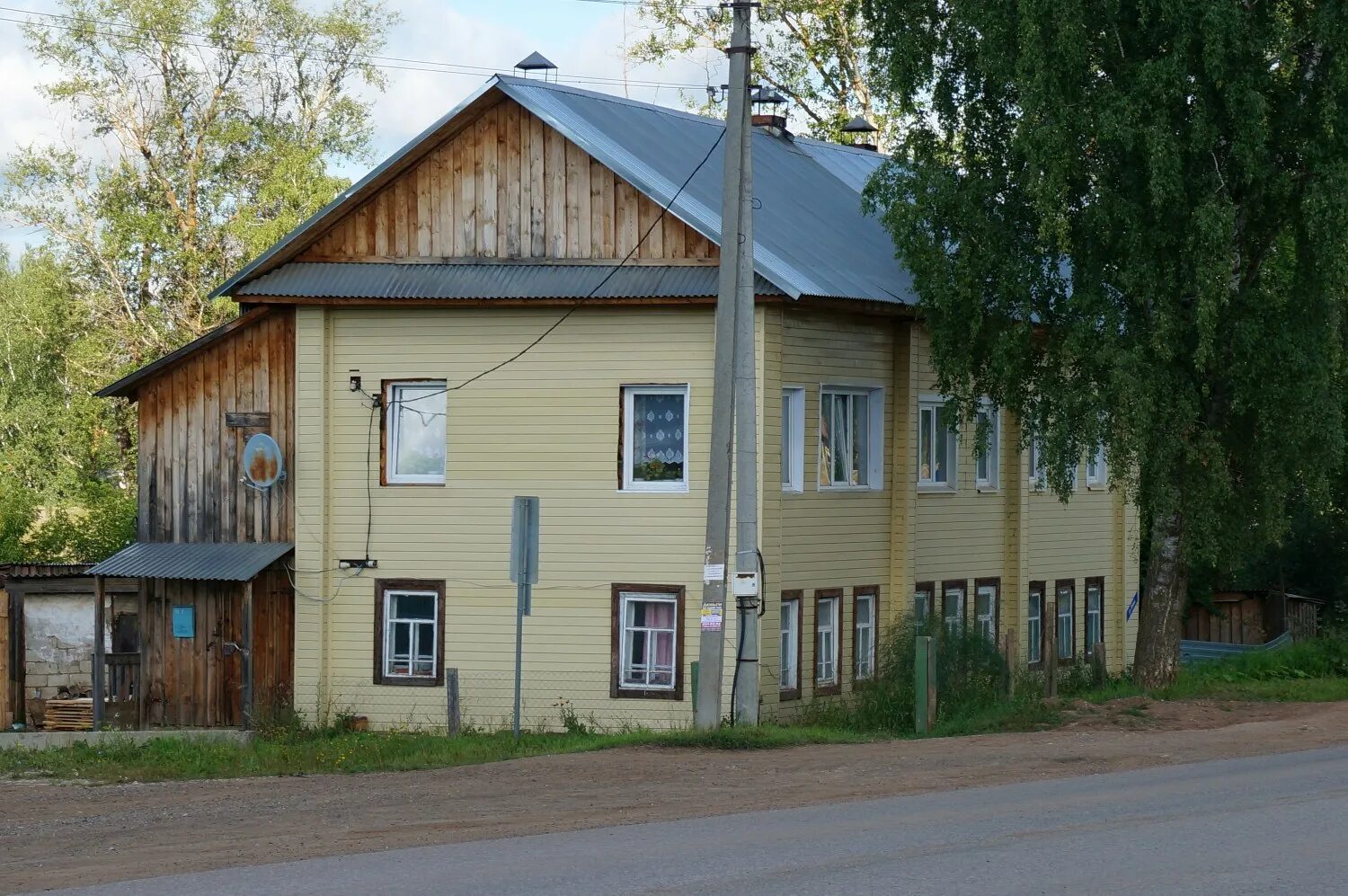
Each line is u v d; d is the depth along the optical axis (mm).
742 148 20297
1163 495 23312
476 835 13109
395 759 19891
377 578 26000
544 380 25328
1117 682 28484
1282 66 21766
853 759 18047
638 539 24859
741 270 20500
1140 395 22344
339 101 50375
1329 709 22438
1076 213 23125
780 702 24703
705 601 20516
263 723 25609
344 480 26203
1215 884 10281
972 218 23734
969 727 21594
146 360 48250
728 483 20422
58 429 51219
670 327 24719
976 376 25109
